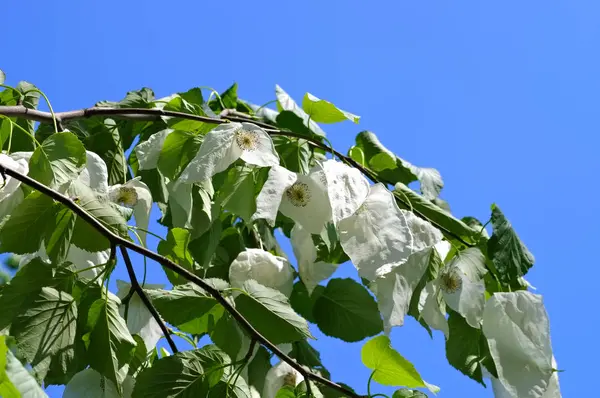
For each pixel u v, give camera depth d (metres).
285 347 1.63
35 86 1.84
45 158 1.42
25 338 1.37
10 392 1.07
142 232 1.63
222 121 1.66
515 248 1.73
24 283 1.40
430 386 1.52
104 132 1.81
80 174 1.48
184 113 1.65
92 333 1.40
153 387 1.42
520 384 1.60
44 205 1.40
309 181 1.53
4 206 1.42
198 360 1.45
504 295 1.63
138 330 1.55
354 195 1.52
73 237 1.41
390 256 1.51
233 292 1.54
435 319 1.64
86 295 1.41
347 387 1.55
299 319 1.50
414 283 1.57
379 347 1.50
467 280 1.65
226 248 1.82
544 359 1.61
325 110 1.84
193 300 1.51
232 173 1.55
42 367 1.37
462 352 1.67
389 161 1.94
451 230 1.75
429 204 1.75
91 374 1.45
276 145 1.73
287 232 1.92
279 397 1.56
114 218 1.43
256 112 2.08
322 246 1.70
